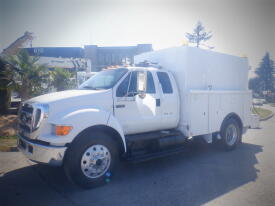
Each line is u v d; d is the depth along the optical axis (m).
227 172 4.71
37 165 5.03
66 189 3.85
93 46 29.66
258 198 3.55
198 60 5.69
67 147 3.60
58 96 4.05
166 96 5.23
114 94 4.40
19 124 4.39
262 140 8.10
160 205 3.32
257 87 39.91
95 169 3.93
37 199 3.48
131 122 4.62
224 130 6.30
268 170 4.82
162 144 4.90
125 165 5.16
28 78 11.41
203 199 3.51
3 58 11.48
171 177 4.42
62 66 17.86
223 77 6.46
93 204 3.34
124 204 3.34
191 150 6.61
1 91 11.43
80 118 3.71
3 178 4.31
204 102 5.75
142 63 5.54
